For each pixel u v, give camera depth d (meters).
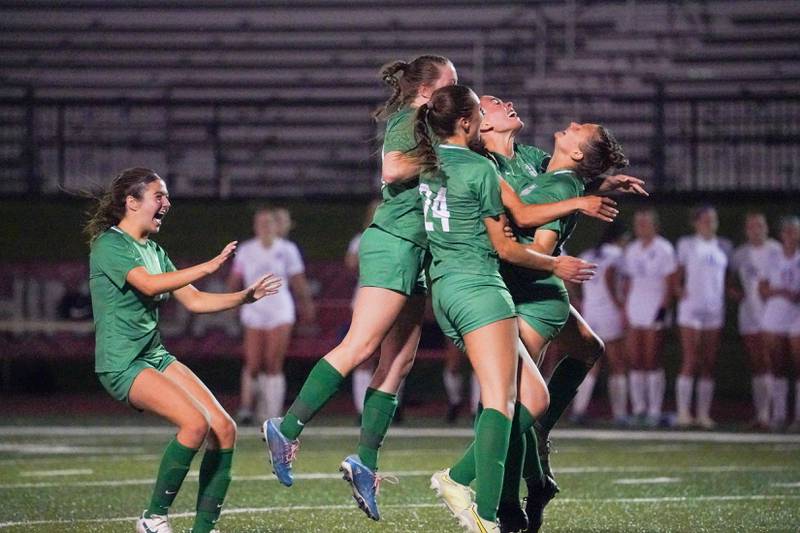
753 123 47.16
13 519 16.88
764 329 33.81
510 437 13.77
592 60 53.56
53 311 38.88
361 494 14.42
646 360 34.59
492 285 13.28
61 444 28.20
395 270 14.23
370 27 56.78
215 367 40.88
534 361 14.34
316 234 42.03
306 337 37.72
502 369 13.09
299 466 24.00
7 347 38.81
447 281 13.37
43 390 41.59
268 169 51.81
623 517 17.20
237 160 51.94
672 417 34.41
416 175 13.97
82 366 41.69
